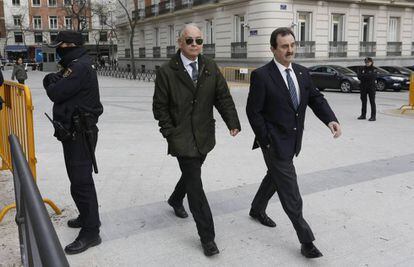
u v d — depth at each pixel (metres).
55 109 3.54
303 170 6.18
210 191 5.26
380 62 30.34
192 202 3.62
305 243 3.52
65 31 3.54
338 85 21.42
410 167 6.32
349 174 5.96
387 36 30.84
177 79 3.61
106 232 4.09
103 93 19.23
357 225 4.24
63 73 3.62
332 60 28.06
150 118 11.27
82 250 3.67
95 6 57.41
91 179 3.70
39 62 55.25
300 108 3.55
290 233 4.08
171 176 5.90
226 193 5.18
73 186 3.65
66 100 3.52
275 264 3.50
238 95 18.72
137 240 3.93
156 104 3.67
